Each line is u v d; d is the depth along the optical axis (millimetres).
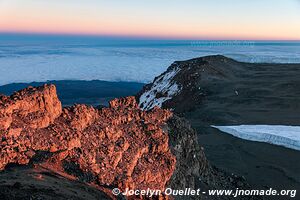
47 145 21172
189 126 38719
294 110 89750
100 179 21688
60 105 24250
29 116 22016
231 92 108062
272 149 60344
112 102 31016
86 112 25156
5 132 20234
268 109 91062
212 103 100625
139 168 25172
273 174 48969
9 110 21266
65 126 23141
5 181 16844
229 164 52594
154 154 27672
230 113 87500
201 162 37938
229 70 137375
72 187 18781
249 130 70188
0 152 19156
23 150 20141
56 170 20359
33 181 17641
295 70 142125
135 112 30281
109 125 26125
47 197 16109
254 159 55594
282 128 72500
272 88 109250
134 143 26734
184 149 35156
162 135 29188
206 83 116188
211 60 139500
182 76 124562
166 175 26984
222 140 65688
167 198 24719
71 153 21812
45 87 23656
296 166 52625
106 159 23266
